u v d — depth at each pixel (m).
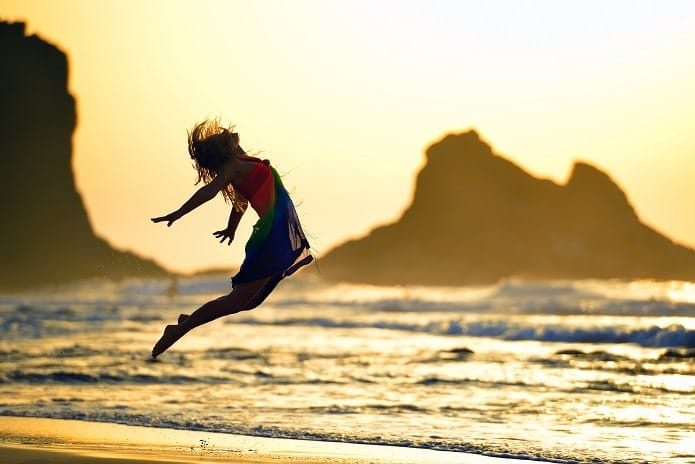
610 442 19.62
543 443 19.55
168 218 13.30
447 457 18.25
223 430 21.14
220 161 13.78
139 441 19.69
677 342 41.25
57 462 17.00
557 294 101.56
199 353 38.03
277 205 13.75
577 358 35.50
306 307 93.12
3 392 27.02
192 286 144.00
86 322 60.75
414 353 38.19
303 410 23.94
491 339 47.16
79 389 27.59
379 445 19.45
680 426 21.39
